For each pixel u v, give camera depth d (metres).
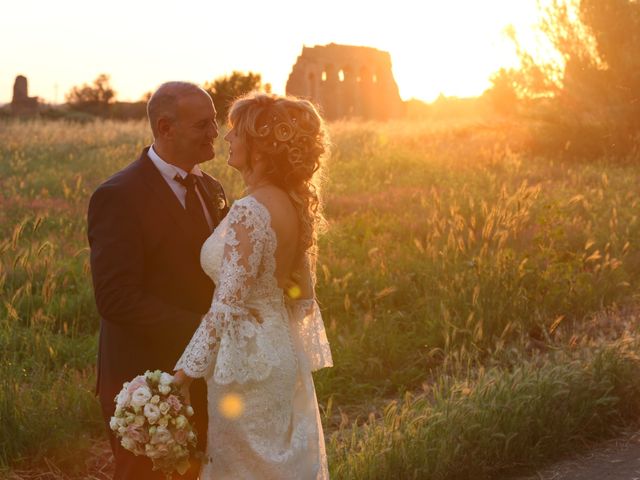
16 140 24.58
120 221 3.34
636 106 18.97
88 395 5.41
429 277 8.17
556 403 5.06
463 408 4.78
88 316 7.52
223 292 3.06
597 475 4.60
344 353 6.42
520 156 18.62
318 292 8.01
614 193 12.93
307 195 3.27
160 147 3.53
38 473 4.74
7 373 5.32
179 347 3.34
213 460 3.27
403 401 5.86
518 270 7.48
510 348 6.30
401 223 11.32
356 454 4.49
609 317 7.31
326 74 76.00
